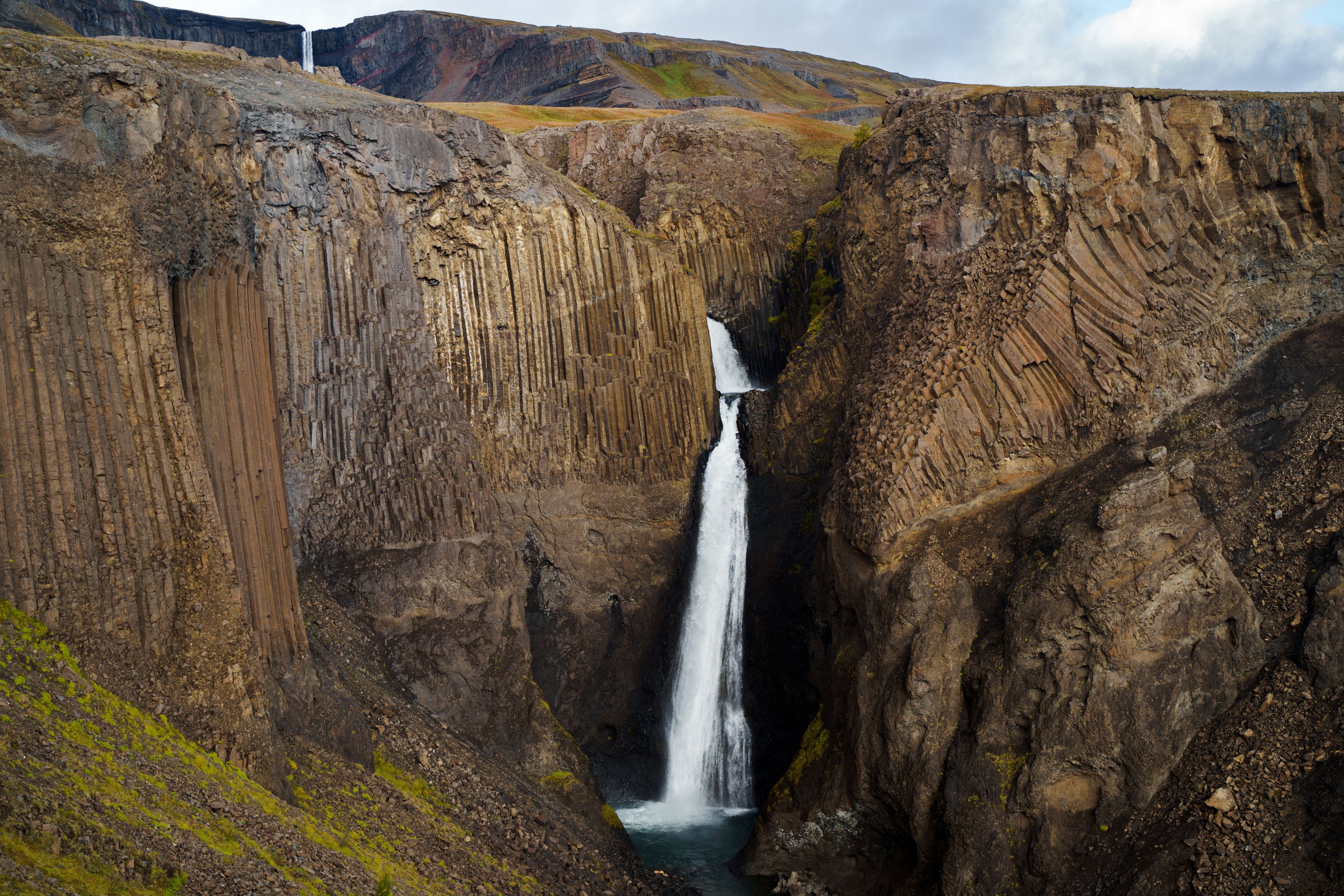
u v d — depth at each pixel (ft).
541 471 116.06
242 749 62.03
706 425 130.11
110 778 47.42
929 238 110.73
